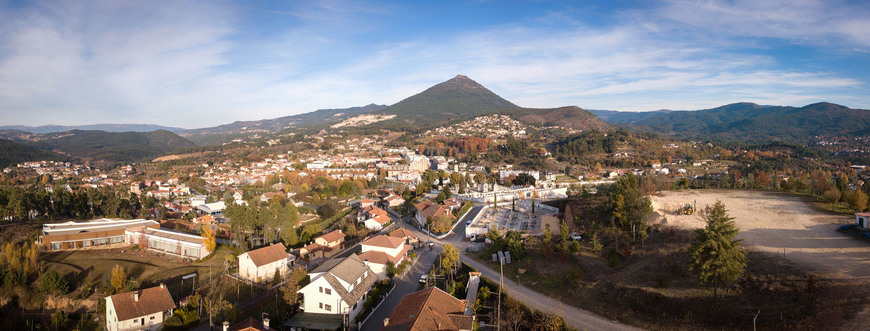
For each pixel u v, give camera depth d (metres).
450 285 73.19
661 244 75.88
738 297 55.81
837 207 92.38
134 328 64.94
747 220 85.62
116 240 107.00
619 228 88.06
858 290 52.34
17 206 121.81
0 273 80.31
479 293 67.62
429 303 55.00
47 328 69.50
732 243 55.69
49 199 139.38
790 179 127.94
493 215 136.00
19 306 76.88
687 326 53.66
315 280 66.50
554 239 93.50
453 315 53.62
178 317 65.75
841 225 78.06
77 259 94.62
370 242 91.31
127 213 151.00
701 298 57.25
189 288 81.44
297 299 69.69
